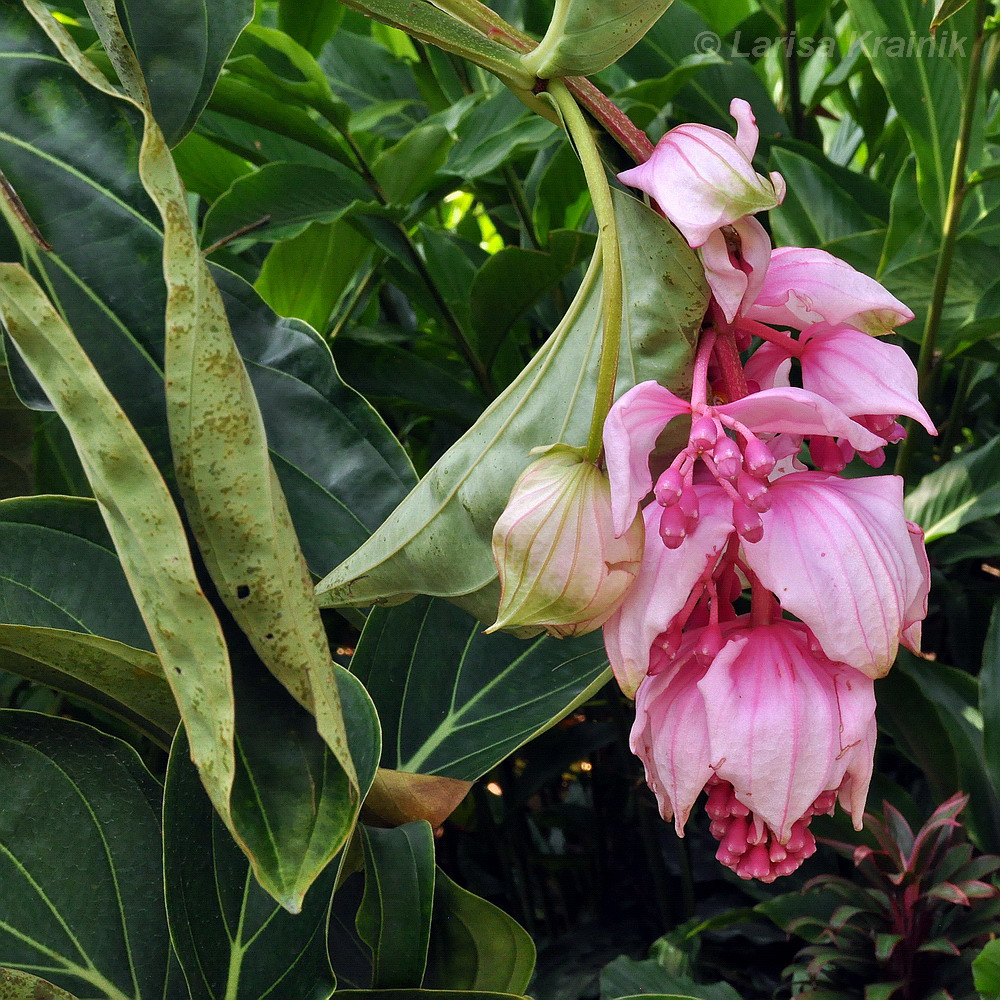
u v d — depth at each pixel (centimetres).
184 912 83
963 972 145
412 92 194
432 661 100
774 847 74
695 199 71
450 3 77
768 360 77
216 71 87
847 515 71
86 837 87
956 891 139
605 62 75
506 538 73
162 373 76
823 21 189
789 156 172
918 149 149
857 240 167
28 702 130
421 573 83
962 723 154
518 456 78
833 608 71
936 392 180
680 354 75
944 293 151
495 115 159
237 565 70
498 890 198
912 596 72
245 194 136
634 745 75
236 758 73
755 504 70
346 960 98
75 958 85
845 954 148
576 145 74
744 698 72
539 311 176
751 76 177
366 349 153
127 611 91
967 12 139
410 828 89
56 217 75
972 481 162
